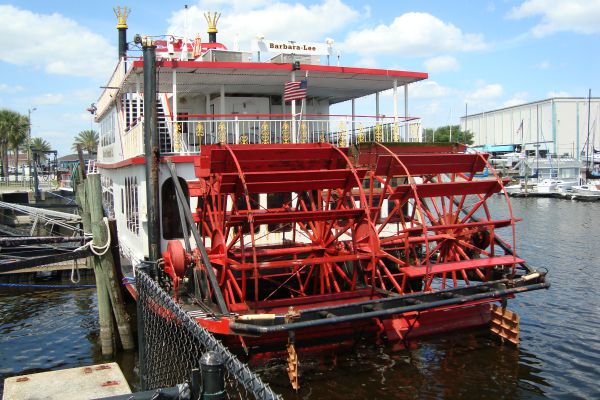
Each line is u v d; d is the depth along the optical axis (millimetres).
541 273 10438
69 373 5461
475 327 10844
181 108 16656
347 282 11367
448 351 10477
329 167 12172
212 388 3654
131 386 9781
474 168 12688
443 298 9625
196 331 5297
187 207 10383
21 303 15516
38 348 11812
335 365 9781
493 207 43688
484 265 10820
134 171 13188
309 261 9992
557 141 86625
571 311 13453
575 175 62969
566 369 9859
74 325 13414
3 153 62250
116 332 11367
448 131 91188
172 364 7641
